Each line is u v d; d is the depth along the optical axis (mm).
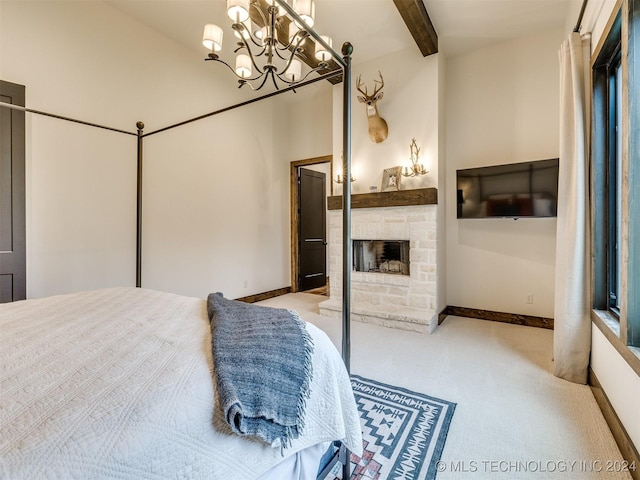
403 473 1417
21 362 909
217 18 3197
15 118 2430
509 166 3420
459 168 3896
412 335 3221
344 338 1419
